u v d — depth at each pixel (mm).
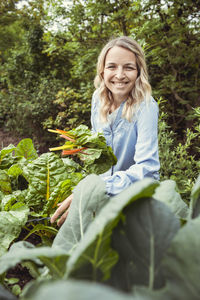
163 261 383
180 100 3695
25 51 7348
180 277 364
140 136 1233
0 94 7527
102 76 1520
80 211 703
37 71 7078
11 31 9516
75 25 4562
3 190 1202
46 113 5266
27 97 6301
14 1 8438
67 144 1158
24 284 844
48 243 989
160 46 3781
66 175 1171
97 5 3846
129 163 1456
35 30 6738
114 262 452
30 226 1170
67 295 250
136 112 1302
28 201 1132
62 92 4844
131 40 1343
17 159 1394
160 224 468
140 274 443
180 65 4051
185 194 1808
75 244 646
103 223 390
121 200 427
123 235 461
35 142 5410
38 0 6734
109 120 1433
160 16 3684
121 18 3984
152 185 459
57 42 4945
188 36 3680
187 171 1943
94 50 4402
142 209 479
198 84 3883
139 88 1331
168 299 344
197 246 377
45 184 1144
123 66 1322
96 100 1680
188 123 3723
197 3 3480
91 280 442
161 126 2174
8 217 942
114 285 443
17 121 6020
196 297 345
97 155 1083
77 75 5055
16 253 466
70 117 4797
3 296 457
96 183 738
